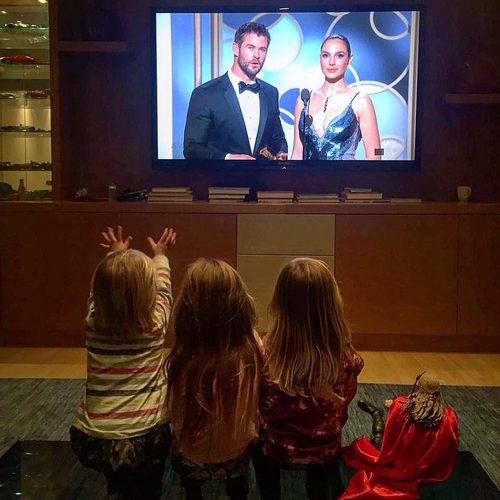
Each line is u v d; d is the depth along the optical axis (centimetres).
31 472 214
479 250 365
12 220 373
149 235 371
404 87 391
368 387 306
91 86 406
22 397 291
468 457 226
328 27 390
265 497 184
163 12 391
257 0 392
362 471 187
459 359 360
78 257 374
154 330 177
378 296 369
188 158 400
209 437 164
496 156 401
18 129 400
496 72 392
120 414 171
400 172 405
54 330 381
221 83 395
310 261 178
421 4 385
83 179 411
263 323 371
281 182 408
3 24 397
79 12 402
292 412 171
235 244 370
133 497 181
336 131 395
